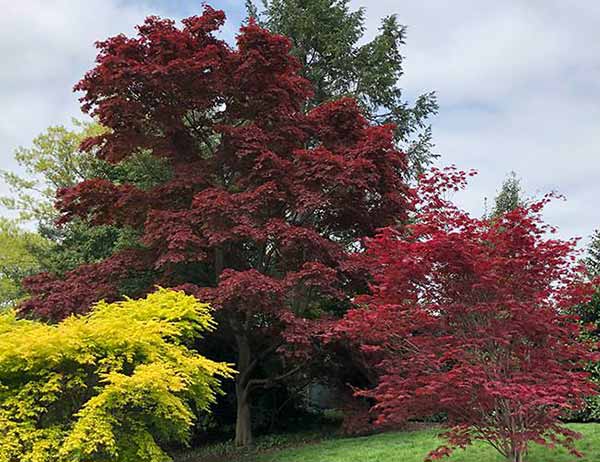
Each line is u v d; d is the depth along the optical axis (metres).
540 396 6.51
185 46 12.24
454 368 6.84
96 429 6.48
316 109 13.98
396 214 12.99
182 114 12.82
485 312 7.06
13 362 7.07
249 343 13.69
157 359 7.53
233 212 11.23
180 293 9.12
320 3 20.62
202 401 8.16
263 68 12.45
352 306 13.70
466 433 7.43
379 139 12.36
